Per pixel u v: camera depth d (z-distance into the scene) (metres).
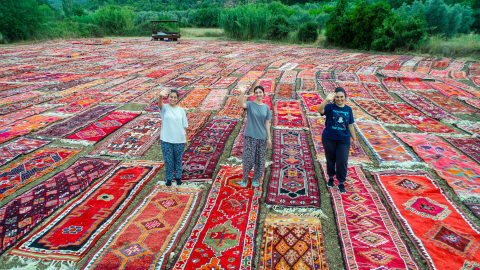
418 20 18.45
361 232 3.27
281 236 3.21
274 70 12.98
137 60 15.46
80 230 3.28
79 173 4.52
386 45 19.09
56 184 4.20
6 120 6.71
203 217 3.55
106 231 3.32
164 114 4.04
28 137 5.88
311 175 4.53
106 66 13.57
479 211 3.63
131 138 5.88
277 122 6.81
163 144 4.03
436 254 2.94
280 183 4.30
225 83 10.61
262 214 3.67
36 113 7.24
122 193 4.00
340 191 4.04
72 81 10.56
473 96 8.83
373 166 4.83
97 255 2.90
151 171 4.61
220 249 3.04
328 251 3.06
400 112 7.53
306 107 7.89
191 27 41.22
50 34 26.95
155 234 3.23
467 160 4.94
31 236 3.16
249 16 27.70
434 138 5.86
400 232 3.29
